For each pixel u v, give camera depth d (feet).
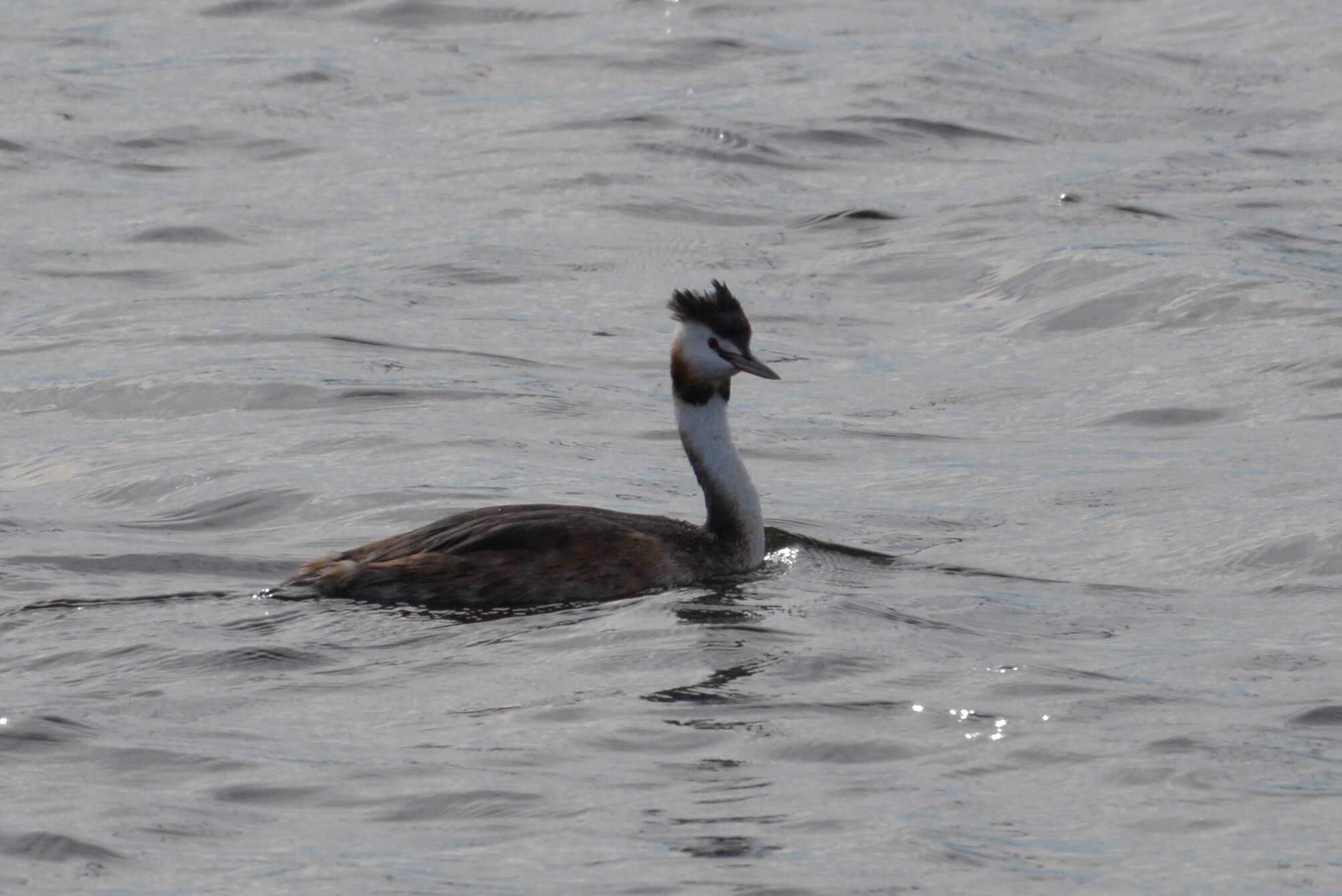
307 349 67.21
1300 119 108.78
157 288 77.30
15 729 32.78
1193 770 30.78
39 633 38.55
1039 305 73.56
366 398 60.75
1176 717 33.40
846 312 74.38
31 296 75.77
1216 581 42.73
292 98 112.27
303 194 92.94
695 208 89.71
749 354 43.91
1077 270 76.59
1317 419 57.36
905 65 118.11
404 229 86.33
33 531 46.78
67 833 28.32
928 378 64.80
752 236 85.81
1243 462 52.95
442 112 109.81
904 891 26.40
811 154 100.32
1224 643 38.04
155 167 98.12
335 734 32.83
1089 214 87.10
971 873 26.94
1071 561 44.78
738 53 123.54
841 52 123.13
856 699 34.47
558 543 41.63
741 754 31.73
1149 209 88.22
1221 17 135.54
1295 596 41.45
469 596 40.57
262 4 136.98
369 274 78.74
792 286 77.87
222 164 99.19
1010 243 82.02
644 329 71.36
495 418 58.80
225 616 39.81
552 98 112.37
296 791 30.17
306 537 46.62
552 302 75.05
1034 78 117.19
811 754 31.71
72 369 64.75
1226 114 109.91
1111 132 106.22
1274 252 79.66
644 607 40.42
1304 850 27.71
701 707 34.06
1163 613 40.45
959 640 38.24
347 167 98.17
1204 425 57.77
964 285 77.56
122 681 35.68
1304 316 68.90
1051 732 32.65
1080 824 28.73
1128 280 74.49
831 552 45.50
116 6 139.23
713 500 44.04
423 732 32.91
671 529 43.57
